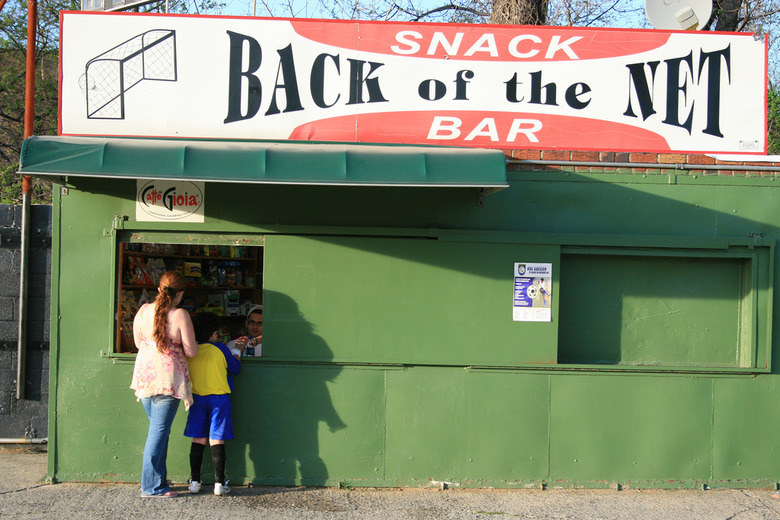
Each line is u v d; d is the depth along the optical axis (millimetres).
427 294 5293
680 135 5438
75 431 5223
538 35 5406
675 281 5527
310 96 5363
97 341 5207
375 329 5285
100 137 5270
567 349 5516
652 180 5402
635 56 5422
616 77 5422
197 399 4980
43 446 5914
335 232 5246
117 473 5238
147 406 4863
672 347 5527
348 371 5297
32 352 5836
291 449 5281
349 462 5301
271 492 5148
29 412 5855
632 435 5320
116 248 5219
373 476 5301
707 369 5336
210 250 7039
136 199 5219
